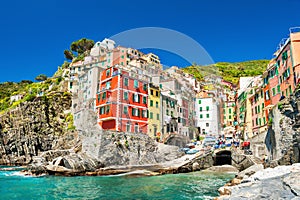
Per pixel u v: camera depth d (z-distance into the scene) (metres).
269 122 27.62
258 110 38.12
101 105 36.16
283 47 29.12
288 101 23.02
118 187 19.11
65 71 65.31
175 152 27.89
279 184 12.01
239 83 48.09
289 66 27.61
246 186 13.45
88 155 29.41
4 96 73.19
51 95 51.81
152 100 34.34
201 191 17.86
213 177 25.38
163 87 30.33
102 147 28.70
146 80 34.72
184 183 21.30
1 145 49.16
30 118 48.91
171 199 15.28
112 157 28.06
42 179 24.30
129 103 35.50
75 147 34.56
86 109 38.31
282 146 23.83
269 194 10.62
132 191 17.64
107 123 34.84
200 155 29.67
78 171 26.56
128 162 27.55
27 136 47.91
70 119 46.00
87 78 42.16
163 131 31.53
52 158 31.42
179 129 27.12
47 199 15.34
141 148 28.70
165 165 27.05
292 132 22.14
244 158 30.72
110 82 36.78
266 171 16.61
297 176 11.88
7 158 48.28
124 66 36.34
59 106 50.22
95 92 39.28
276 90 31.61
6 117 50.94
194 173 27.53
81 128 37.94
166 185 20.12
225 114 42.56
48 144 46.88
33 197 15.98
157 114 33.62
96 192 17.31
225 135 37.75
